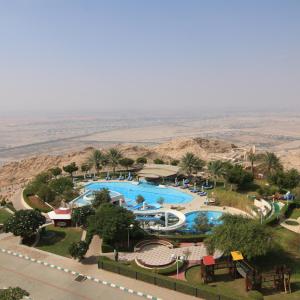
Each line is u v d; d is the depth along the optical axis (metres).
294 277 59.59
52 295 55.72
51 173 143.38
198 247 73.38
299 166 167.62
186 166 135.62
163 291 56.47
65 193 108.75
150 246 73.94
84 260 67.69
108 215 73.12
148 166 153.38
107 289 57.41
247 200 106.31
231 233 61.69
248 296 52.28
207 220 85.69
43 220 78.50
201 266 59.62
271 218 87.31
